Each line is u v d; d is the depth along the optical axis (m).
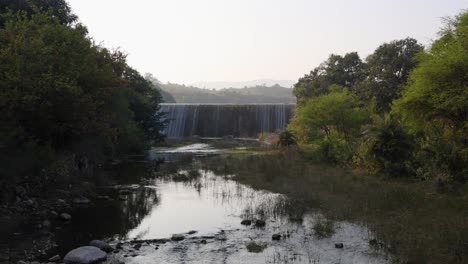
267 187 23.78
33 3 30.94
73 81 18.55
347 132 38.34
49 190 19.56
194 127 79.44
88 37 26.27
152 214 17.78
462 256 11.65
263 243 13.71
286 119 76.75
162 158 42.75
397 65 48.69
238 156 43.72
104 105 27.14
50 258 11.82
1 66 17.30
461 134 22.36
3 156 16.70
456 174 21.08
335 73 67.19
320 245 13.38
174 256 12.48
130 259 12.15
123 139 41.25
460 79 19.92
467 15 21.03
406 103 22.34
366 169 26.91
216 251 12.96
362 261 11.83
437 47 21.52
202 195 22.05
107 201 20.25
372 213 16.75
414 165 24.12
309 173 27.56
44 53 18.75
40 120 18.61
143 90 56.59
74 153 24.73
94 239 13.97
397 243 13.09
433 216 15.66
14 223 15.04
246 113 79.00
